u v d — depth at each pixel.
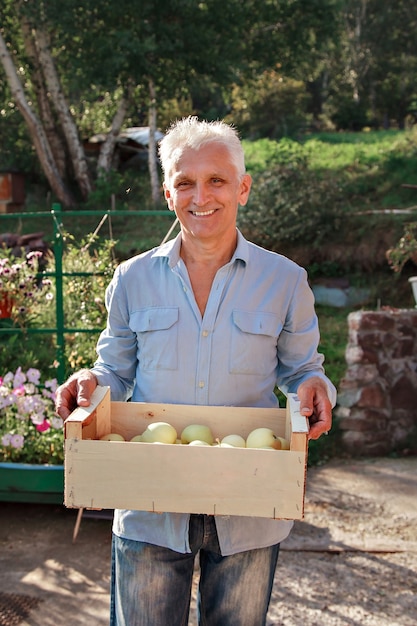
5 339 7.27
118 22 14.24
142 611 1.73
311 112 32.66
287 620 2.93
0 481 3.76
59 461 3.97
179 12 14.11
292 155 13.13
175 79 14.67
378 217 9.74
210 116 20.45
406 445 5.21
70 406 1.75
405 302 9.21
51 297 5.11
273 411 1.75
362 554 3.54
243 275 1.79
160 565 1.73
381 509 4.12
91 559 3.49
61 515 4.02
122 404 1.79
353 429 5.20
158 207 14.10
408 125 24.23
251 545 1.72
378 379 5.20
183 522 1.69
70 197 15.50
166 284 1.81
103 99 17.95
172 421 1.78
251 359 1.78
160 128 20.52
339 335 8.27
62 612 2.99
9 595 3.12
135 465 1.51
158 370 1.80
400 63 31.30
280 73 16.66
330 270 9.70
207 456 1.49
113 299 1.87
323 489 4.45
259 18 15.23
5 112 16.61
